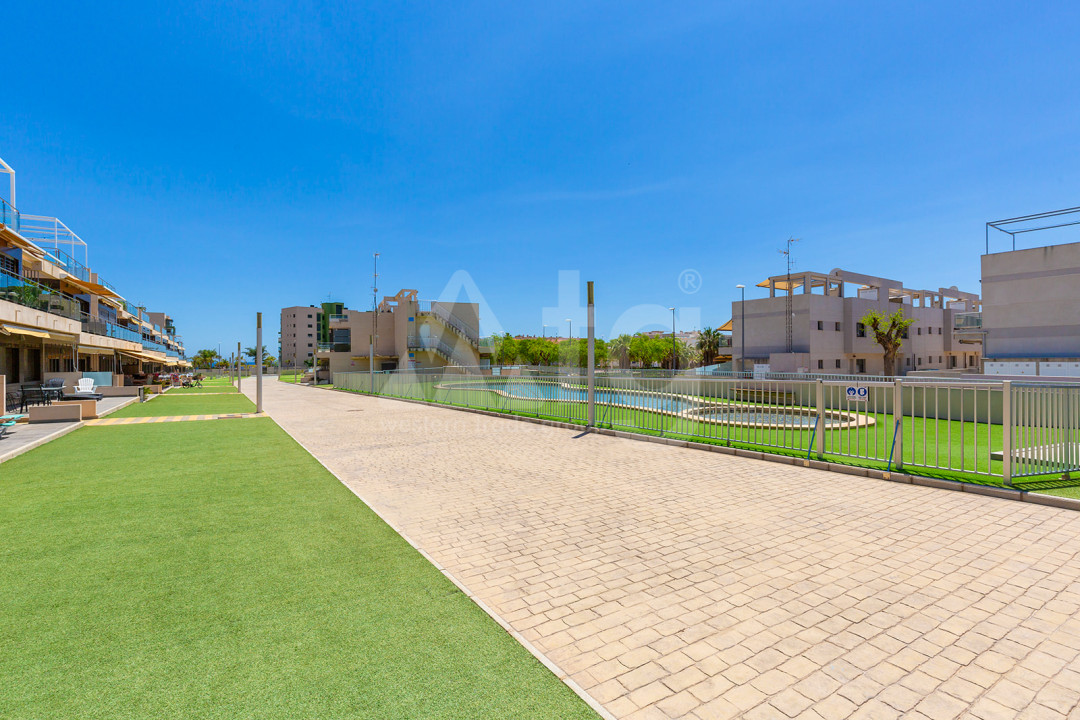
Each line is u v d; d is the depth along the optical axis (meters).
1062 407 6.80
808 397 8.61
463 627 3.20
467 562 4.29
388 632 3.13
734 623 3.27
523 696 2.52
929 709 2.44
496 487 6.93
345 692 2.54
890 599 3.59
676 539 4.85
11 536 4.86
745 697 2.53
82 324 24.23
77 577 3.92
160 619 3.27
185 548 4.57
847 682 2.65
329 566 4.18
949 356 57.12
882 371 48.28
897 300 53.69
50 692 2.53
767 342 46.47
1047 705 2.46
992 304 28.12
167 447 10.39
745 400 9.68
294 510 5.81
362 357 49.12
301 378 66.81
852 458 8.01
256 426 14.16
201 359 125.75
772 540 4.80
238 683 2.61
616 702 2.48
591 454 9.43
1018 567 4.12
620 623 3.27
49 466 8.37
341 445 10.68
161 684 2.60
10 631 3.11
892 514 5.56
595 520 5.45
